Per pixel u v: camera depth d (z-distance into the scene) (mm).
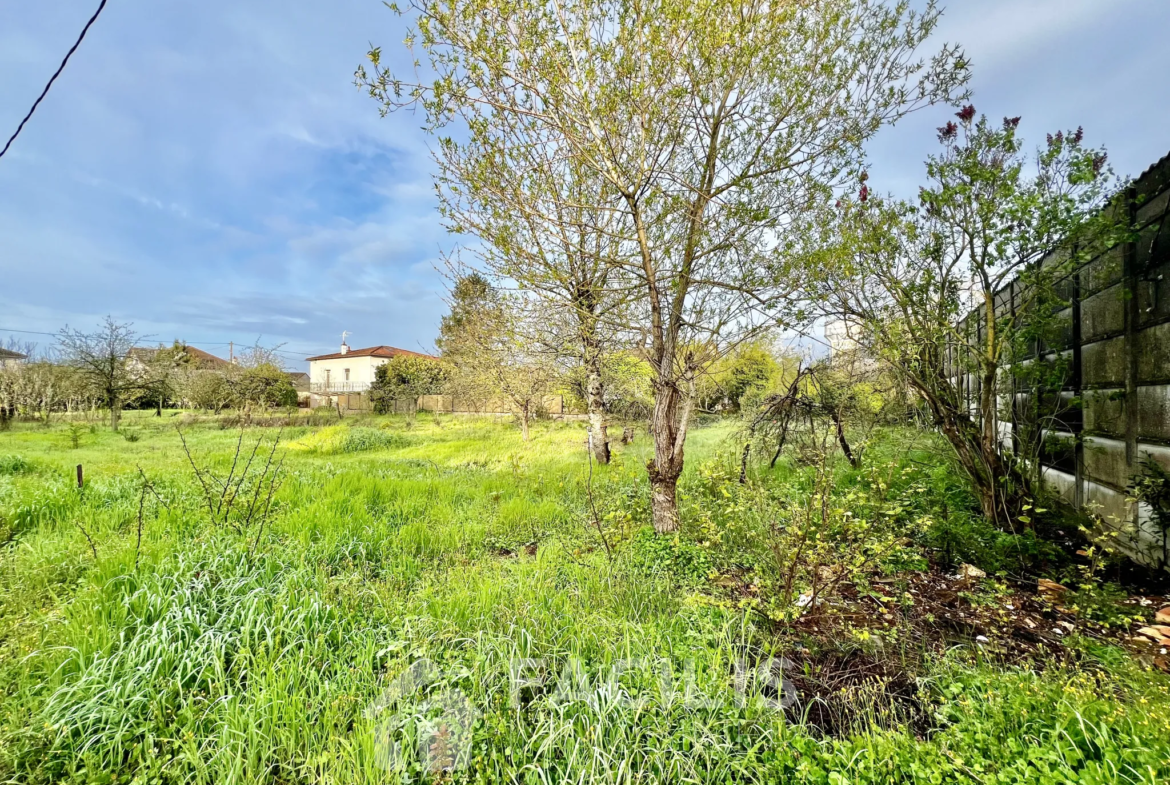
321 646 2504
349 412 27953
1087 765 1559
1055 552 3713
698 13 3320
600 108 3420
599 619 2713
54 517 4895
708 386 6949
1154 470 3246
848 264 4039
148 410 24062
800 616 2965
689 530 4516
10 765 1798
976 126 3889
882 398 6480
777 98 3684
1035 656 2605
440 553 4270
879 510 3773
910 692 2330
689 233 4094
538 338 7016
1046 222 3500
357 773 1764
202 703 2133
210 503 4723
